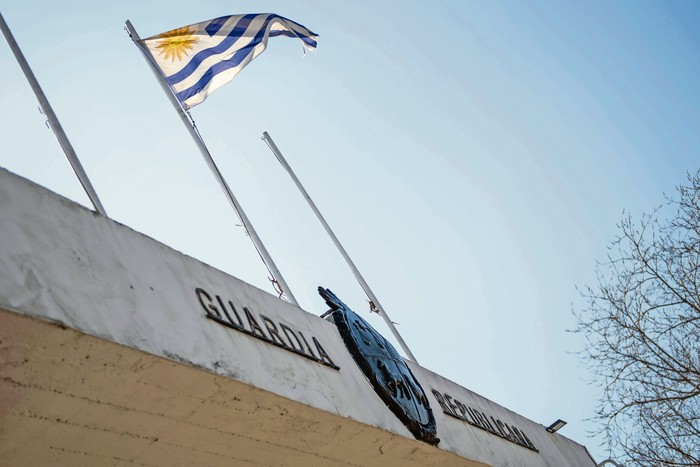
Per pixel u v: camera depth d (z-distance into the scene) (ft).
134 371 23.16
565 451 53.52
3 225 21.85
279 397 27.25
